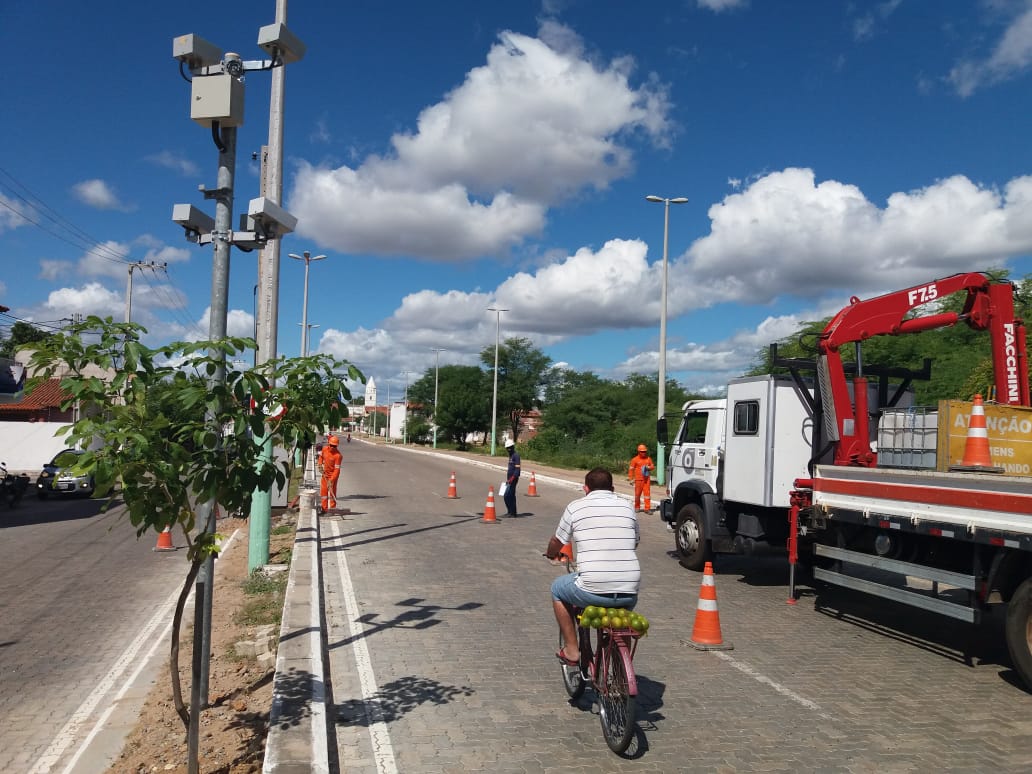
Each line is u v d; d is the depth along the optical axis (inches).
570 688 216.8
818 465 334.0
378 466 1549.0
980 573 249.1
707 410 443.8
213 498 155.6
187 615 337.4
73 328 146.0
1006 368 301.3
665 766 178.9
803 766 180.1
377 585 383.9
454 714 210.1
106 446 139.1
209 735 201.9
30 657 277.4
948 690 236.7
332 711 212.2
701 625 284.8
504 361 3159.5
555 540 207.6
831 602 361.7
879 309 337.1
